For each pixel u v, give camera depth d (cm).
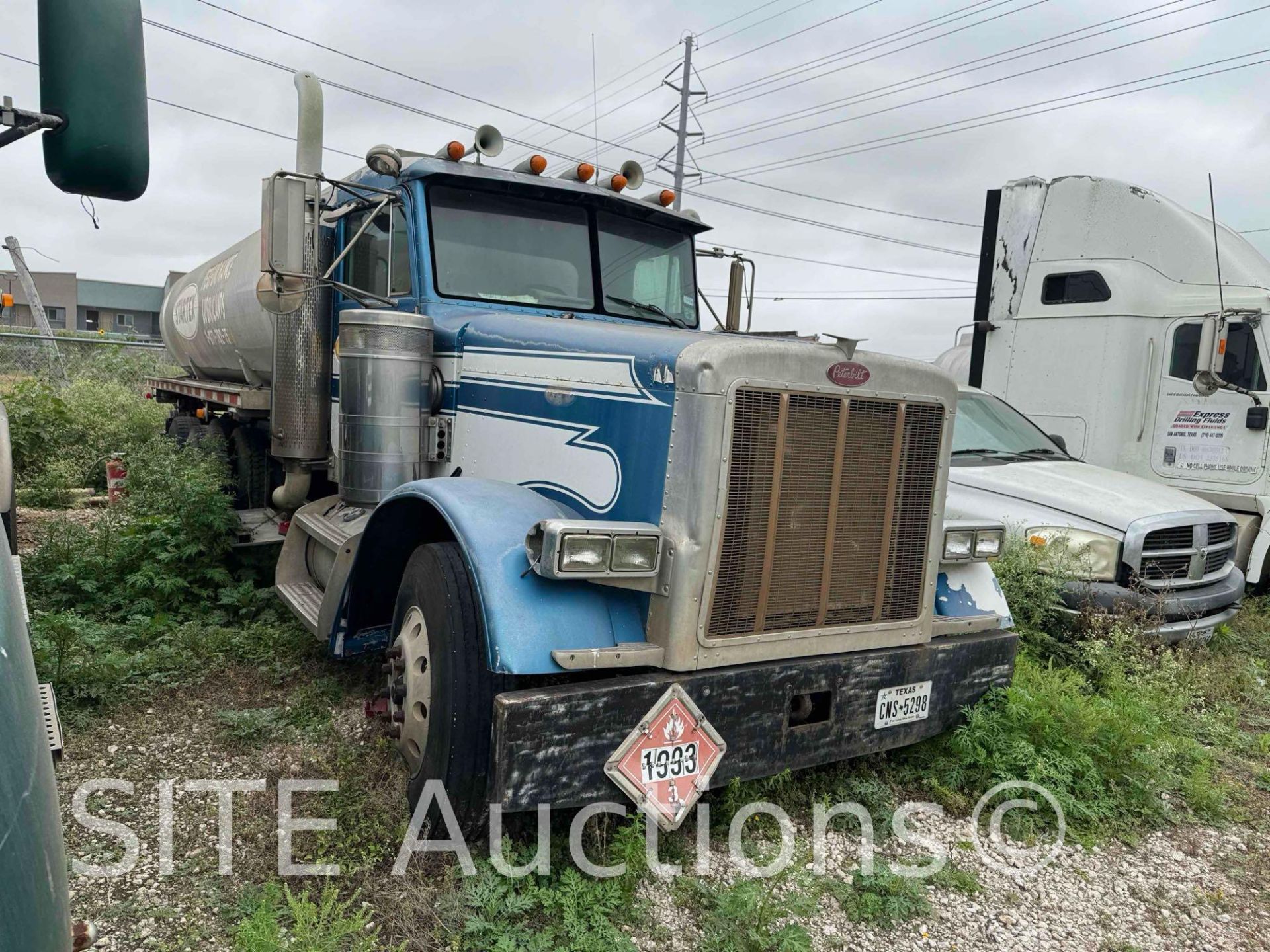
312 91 448
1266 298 745
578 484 330
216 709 416
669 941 273
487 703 291
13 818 104
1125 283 814
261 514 631
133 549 561
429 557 321
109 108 201
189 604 550
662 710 284
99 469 984
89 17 198
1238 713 531
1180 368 796
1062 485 607
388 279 457
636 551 282
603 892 279
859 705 333
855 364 312
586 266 473
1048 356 868
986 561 403
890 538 334
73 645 434
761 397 292
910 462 334
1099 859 351
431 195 434
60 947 110
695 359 287
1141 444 820
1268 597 763
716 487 286
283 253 388
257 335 599
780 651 310
